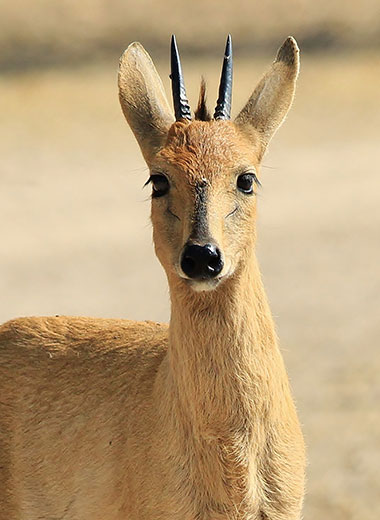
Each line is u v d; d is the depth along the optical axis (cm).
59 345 1020
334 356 1709
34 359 1018
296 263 2173
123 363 967
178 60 918
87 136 3191
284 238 2356
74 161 2969
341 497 1314
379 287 2014
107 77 3897
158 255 878
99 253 2288
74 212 2581
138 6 4700
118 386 952
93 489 943
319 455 1412
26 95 3662
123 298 1988
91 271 2161
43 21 4500
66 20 4534
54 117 3397
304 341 1778
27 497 992
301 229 2422
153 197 872
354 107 3478
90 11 4619
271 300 1977
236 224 853
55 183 2806
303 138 3209
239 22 4550
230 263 834
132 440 911
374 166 2917
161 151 875
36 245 2348
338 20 4466
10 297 2012
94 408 959
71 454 962
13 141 3175
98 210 2591
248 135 912
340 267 2141
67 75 3956
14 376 1018
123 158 2988
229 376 847
